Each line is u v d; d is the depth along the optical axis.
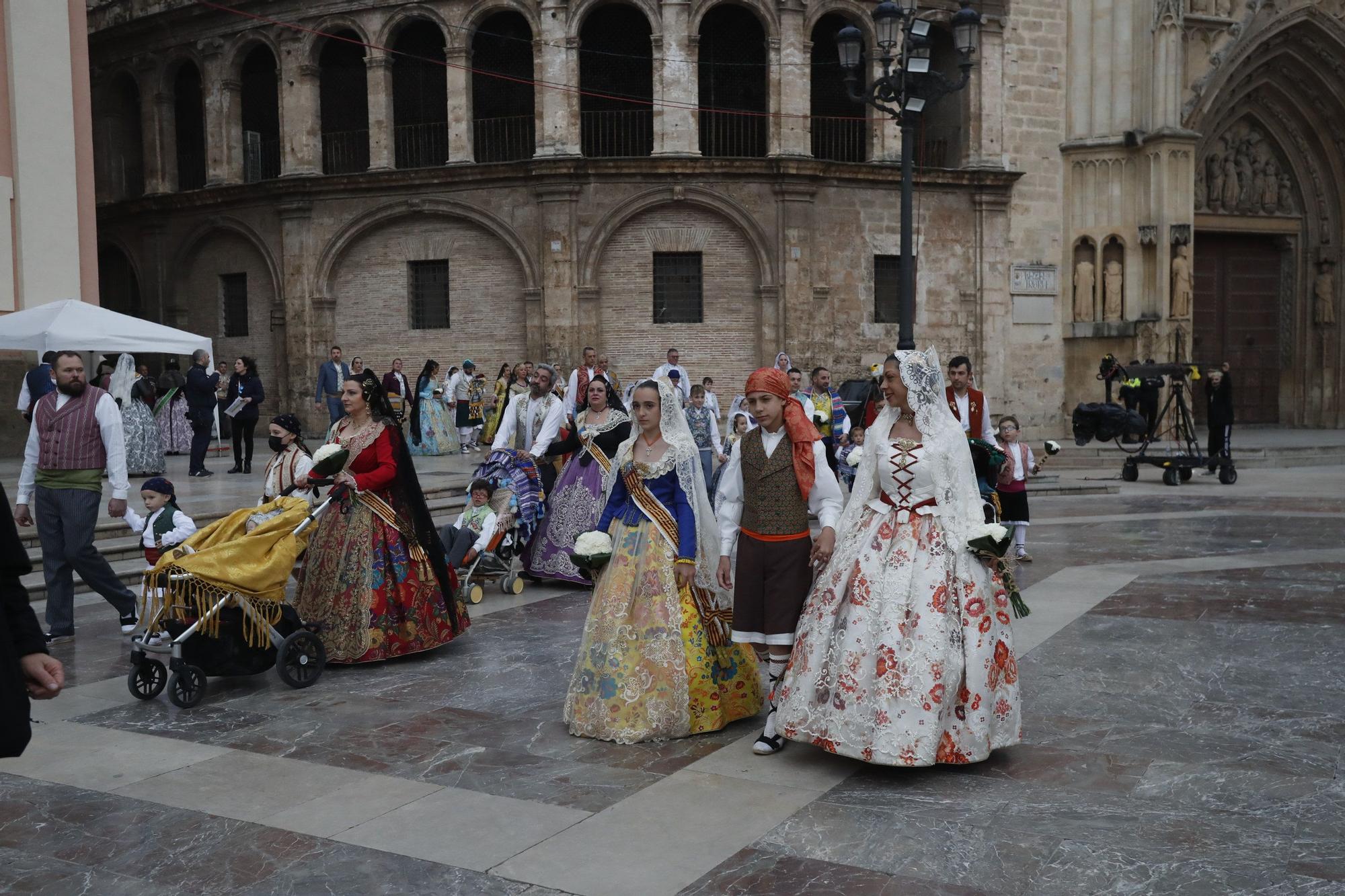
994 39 26.56
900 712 4.91
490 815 4.65
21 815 4.72
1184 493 17.64
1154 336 26.56
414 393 25.84
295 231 26.09
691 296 25.05
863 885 3.95
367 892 3.96
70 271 16.23
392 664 7.26
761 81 26.05
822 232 25.17
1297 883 3.91
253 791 4.97
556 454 10.11
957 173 26.14
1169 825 4.44
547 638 7.96
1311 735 5.55
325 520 7.32
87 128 16.55
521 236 24.66
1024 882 3.96
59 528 7.92
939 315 26.58
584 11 24.14
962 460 5.20
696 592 5.79
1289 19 27.75
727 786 4.95
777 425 5.48
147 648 6.32
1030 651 7.30
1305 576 9.91
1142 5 26.73
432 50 26.64
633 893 3.92
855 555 5.21
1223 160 29.80
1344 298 30.48
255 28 26.34
